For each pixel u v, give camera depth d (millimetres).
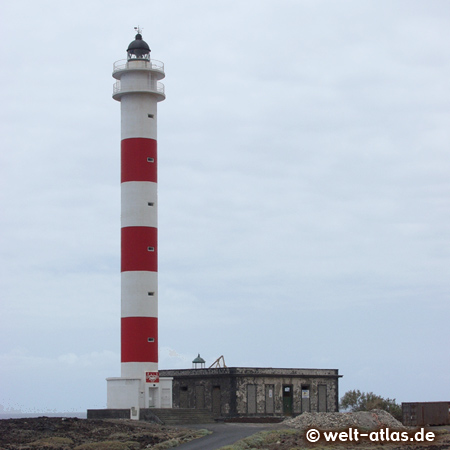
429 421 71688
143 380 73312
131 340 73875
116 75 77875
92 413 73375
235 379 76812
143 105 77000
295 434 61219
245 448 52625
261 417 76125
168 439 58125
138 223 75188
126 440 57375
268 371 78938
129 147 76312
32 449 52781
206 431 61875
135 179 75750
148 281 74812
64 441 56219
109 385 74062
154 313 75000
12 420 67312
